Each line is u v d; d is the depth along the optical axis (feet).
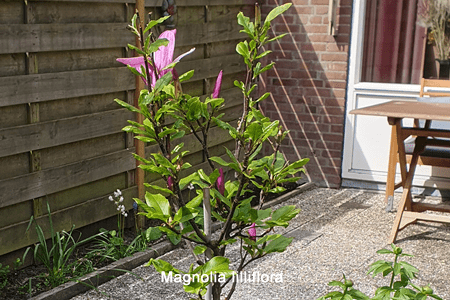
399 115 13.51
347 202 17.89
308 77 19.56
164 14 14.48
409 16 18.78
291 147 20.16
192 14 16.03
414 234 14.93
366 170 19.48
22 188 11.01
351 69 19.25
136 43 13.69
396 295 4.98
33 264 11.74
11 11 10.56
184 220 4.03
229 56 18.11
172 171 4.10
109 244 12.45
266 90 20.20
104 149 13.20
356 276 11.95
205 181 4.75
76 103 12.32
